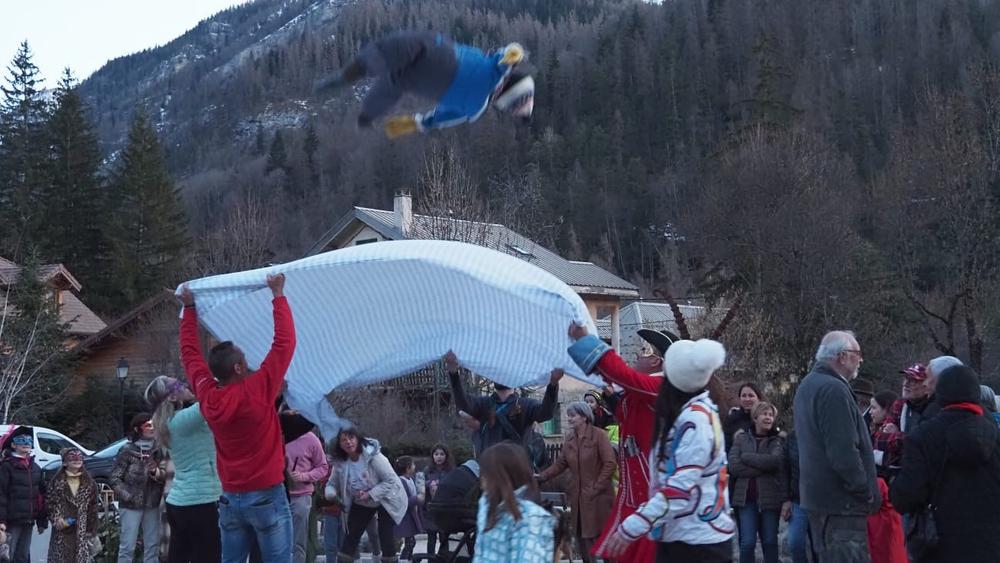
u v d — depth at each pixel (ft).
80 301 162.61
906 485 18.62
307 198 247.09
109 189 196.54
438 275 23.76
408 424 92.94
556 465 30.76
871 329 99.19
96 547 35.45
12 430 37.55
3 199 195.00
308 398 24.89
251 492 20.84
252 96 486.79
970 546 18.06
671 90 267.39
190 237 184.85
